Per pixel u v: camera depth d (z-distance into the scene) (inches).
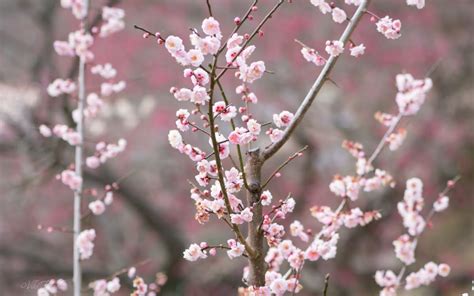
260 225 127.8
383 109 532.4
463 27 538.3
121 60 502.9
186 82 514.9
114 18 207.9
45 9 437.4
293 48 509.7
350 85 525.3
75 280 178.7
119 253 501.0
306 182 496.7
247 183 128.8
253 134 121.1
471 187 520.7
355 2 138.7
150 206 490.9
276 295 138.3
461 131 522.0
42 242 530.9
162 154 551.5
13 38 501.7
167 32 529.0
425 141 510.0
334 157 518.9
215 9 534.0
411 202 176.9
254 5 118.8
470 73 530.9
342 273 471.8
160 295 493.7
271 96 514.3
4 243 505.4
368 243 498.0
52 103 353.4
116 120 532.1
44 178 368.8
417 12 526.9
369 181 169.2
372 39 521.3
